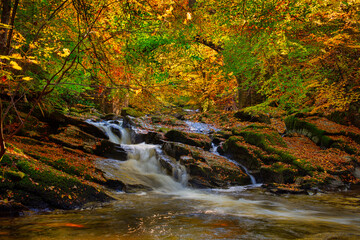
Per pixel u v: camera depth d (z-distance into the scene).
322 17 8.33
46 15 5.53
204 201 6.07
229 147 10.02
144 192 6.81
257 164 8.92
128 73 5.58
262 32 8.29
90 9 4.67
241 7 8.23
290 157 8.65
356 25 8.70
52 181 5.05
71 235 3.46
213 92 19.78
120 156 8.80
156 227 3.92
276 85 9.98
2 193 4.43
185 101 24.39
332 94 9.76
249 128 11.23
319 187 7.34
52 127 9.03
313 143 11.04
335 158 9.01
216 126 13.85
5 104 7.54
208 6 11.50
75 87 7.57
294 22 8.20
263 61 9.70
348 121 11.82
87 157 7.63
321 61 10.04
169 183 7.80
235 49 9.95
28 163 5.15
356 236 3.63
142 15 5.45
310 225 4.21
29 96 8.32
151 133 10.97
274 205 5.71
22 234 3.44
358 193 7.00
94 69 4.96
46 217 4.30
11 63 1.82
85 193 5.32
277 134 10.40
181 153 8.90
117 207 5.17
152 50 10.05
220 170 8.41
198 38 14.75
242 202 6.01
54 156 6.60
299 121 12.12
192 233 3.64
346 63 10.02
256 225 4.15
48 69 5.92
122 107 17.28
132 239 3.35
